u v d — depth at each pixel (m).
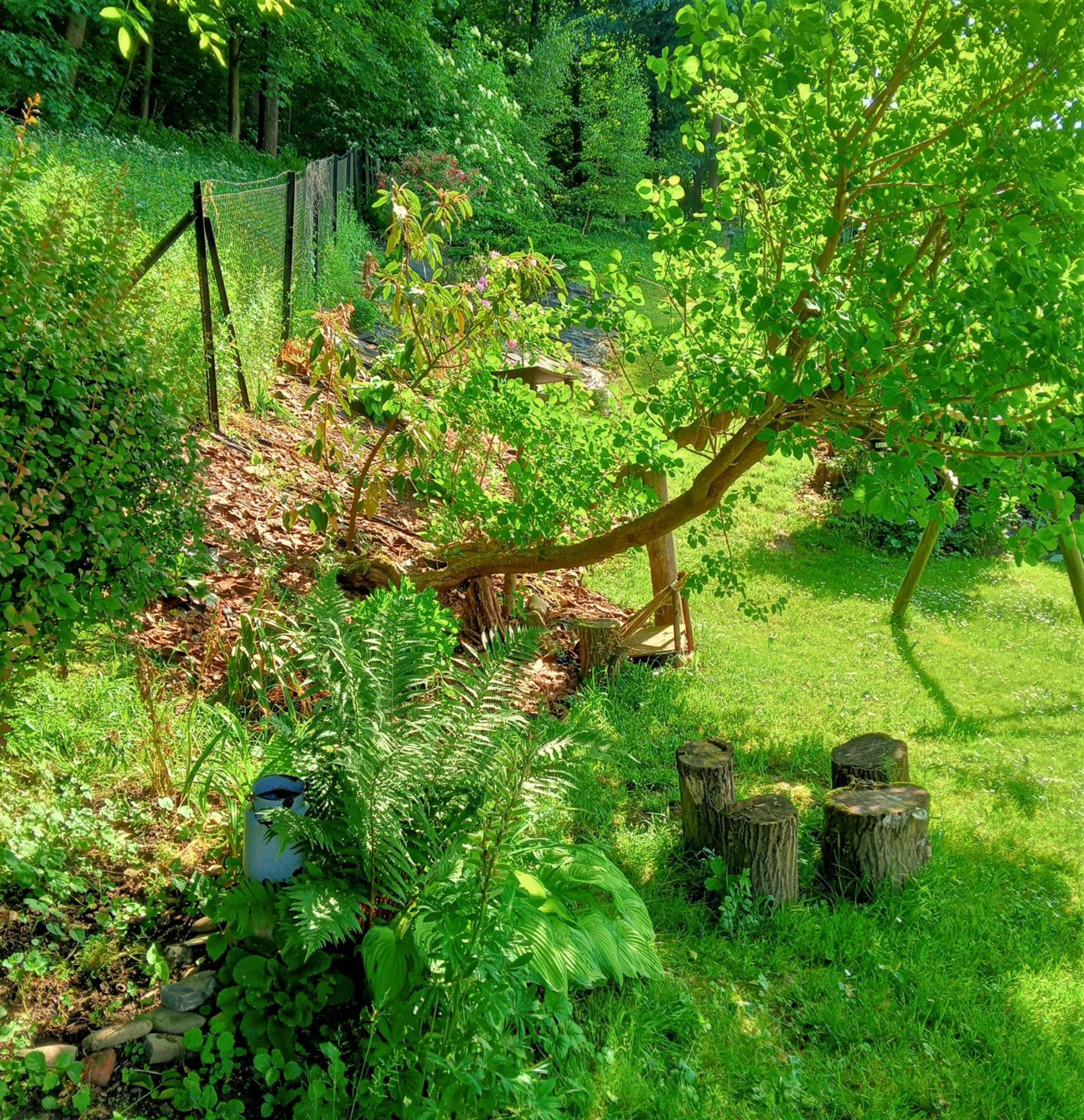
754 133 4.82
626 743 5.73
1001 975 3.97
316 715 3.73
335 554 6.49
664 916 4.22
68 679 4.38
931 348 4.86
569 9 33.31
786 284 4.46
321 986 3.18
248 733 4.45
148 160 11.98
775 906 4.31
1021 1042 3.56
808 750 5.89
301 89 22.11
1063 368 3.89
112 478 3.20
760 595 8.84
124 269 3.44
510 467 6.47
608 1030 3.42
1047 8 3.76
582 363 13.46
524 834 3.90
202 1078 2.92
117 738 4.19
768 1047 3.48
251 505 6.71
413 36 21.06
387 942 3.16
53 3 13.84
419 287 6.45
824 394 5.25
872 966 3.99
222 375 7.63
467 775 3.53
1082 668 7.84
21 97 13.05
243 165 17.64
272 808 3.35
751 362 5.71
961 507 11.10
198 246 6.75
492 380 6.67
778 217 5.70
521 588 7.52
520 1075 2.94
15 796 3.68
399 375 6.80
